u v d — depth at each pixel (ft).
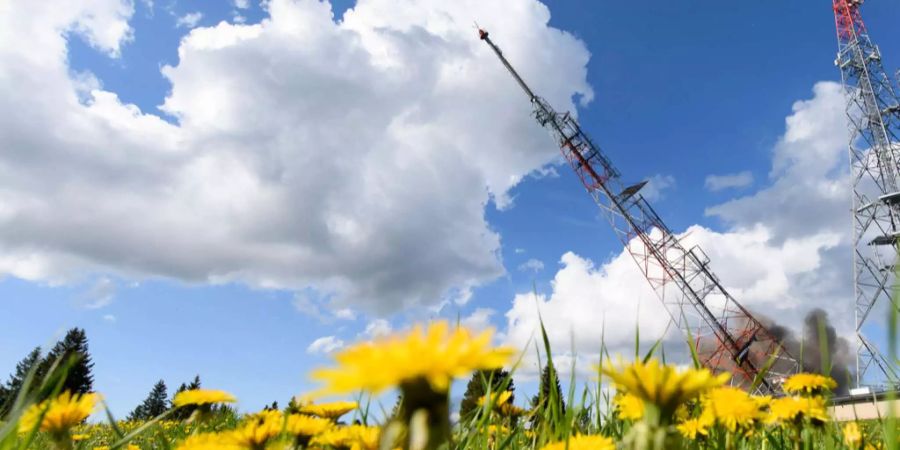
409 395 4.25
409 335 4.51
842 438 10.39
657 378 5.46
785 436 11.46
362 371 4.13
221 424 13.61
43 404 7.79
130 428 26.32
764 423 9.72
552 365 10.36
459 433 10.58
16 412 6.91
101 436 23.65
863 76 192.85
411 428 4.13
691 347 9.50
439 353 4.22
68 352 7.54
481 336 4.40
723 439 9.65
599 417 11.04
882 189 171.63
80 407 8.18
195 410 10.31
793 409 9.09
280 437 8.44
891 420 7.20
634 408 8.08
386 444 4.21
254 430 8.57
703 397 9.16
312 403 9.77
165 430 17.44
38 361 7.32
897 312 5.80
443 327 4.50
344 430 8.30
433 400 4.23
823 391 9.60
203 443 8.87
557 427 9.91
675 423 9.91
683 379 5.41
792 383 9.79
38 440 10.53
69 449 8.05
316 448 8.68
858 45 197.26
